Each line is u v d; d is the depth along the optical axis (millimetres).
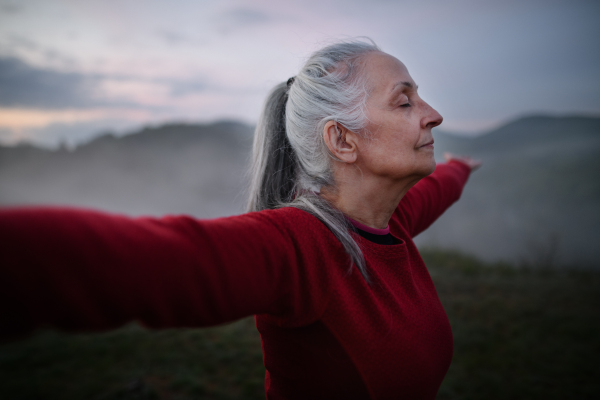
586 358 4293
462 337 4863
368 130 836
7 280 335
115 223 429
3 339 356
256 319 861
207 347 4684
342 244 753
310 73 920
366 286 770
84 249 374
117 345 4727
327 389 768
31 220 357
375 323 766
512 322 5426
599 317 5547
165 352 4570
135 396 3662
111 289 391
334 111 847
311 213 778
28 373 4105
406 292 886
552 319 5473
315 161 897
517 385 3775
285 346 784
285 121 1025
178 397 3686
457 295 6785
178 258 451
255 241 580
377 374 761
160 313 446
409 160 843
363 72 863
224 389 3836
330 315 725
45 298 354
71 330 388
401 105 850
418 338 831
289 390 811
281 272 621
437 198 1621
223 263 504
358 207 902
